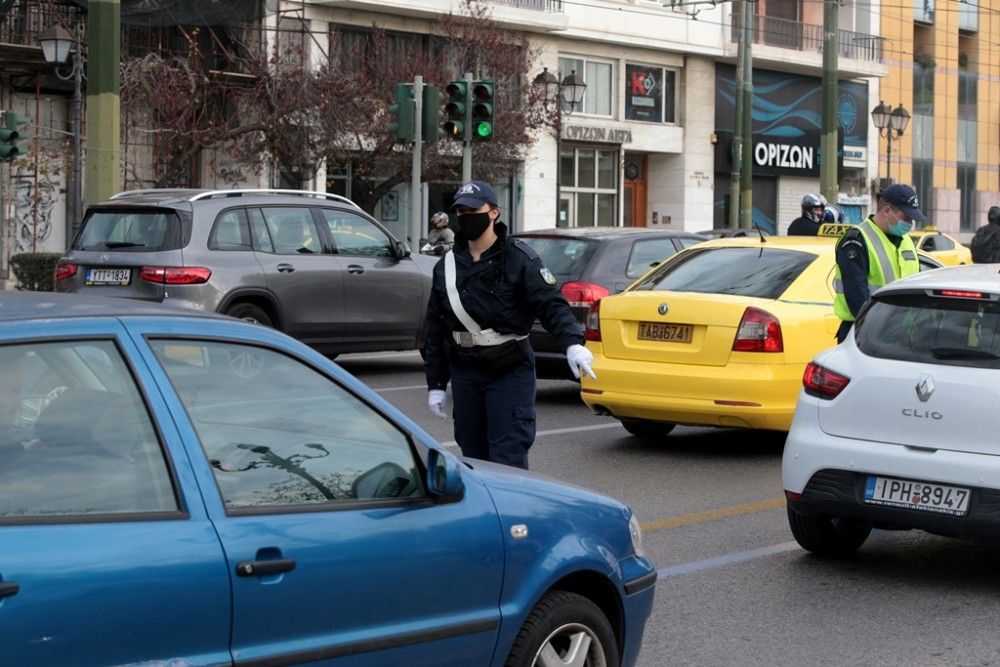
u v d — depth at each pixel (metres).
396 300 18.64
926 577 9.10
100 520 4.28
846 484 8.70
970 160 69.25
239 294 16.62
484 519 5.37
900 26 63.78
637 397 12.85
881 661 7.34
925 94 65.75
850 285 11.38
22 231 35.09
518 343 8.19
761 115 56.34
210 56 37.38
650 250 17.06
